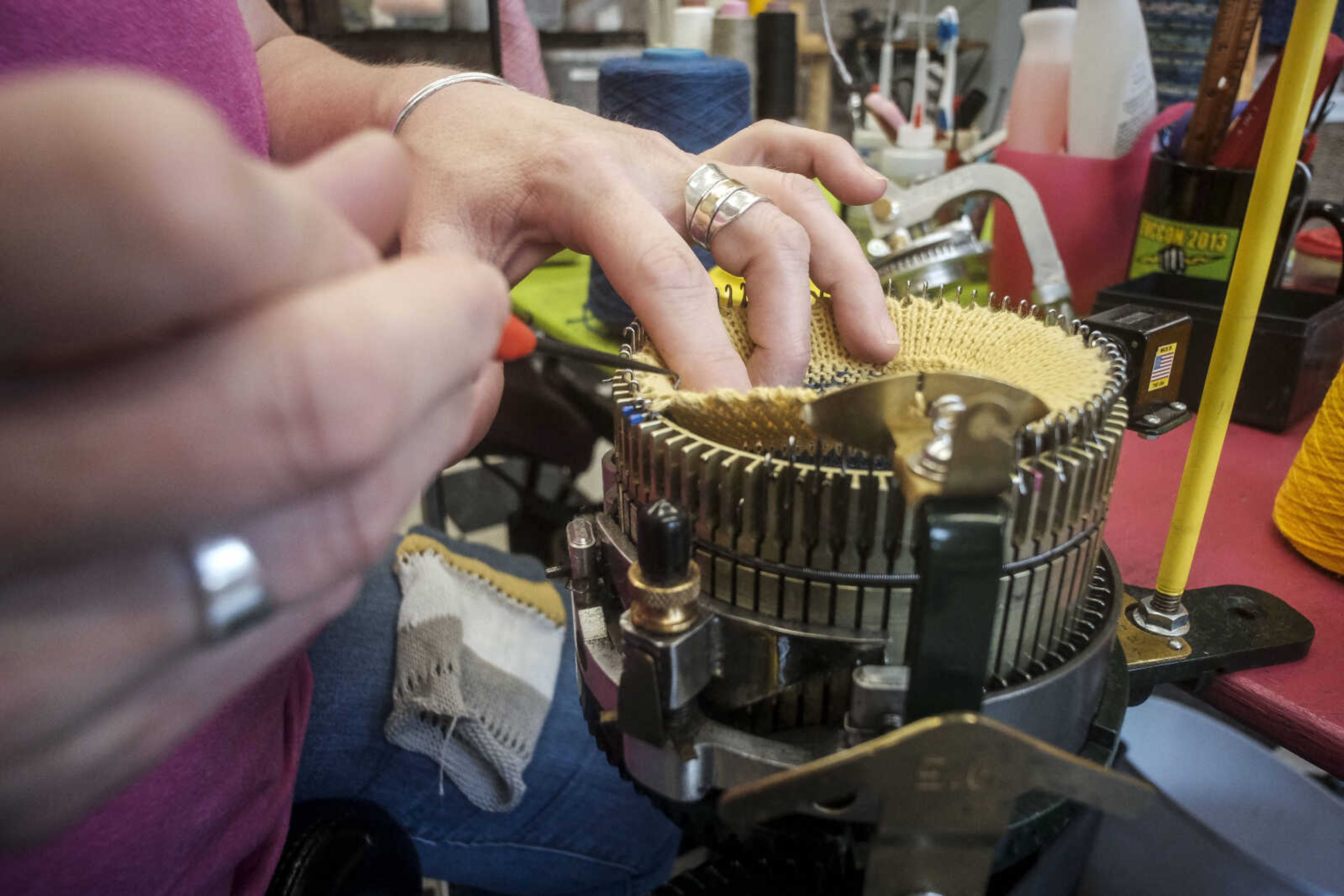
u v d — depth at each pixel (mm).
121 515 141
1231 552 462
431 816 533
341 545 175
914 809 200
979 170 689
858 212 842
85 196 114
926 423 220
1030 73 787
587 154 396
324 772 514
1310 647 381
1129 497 525
